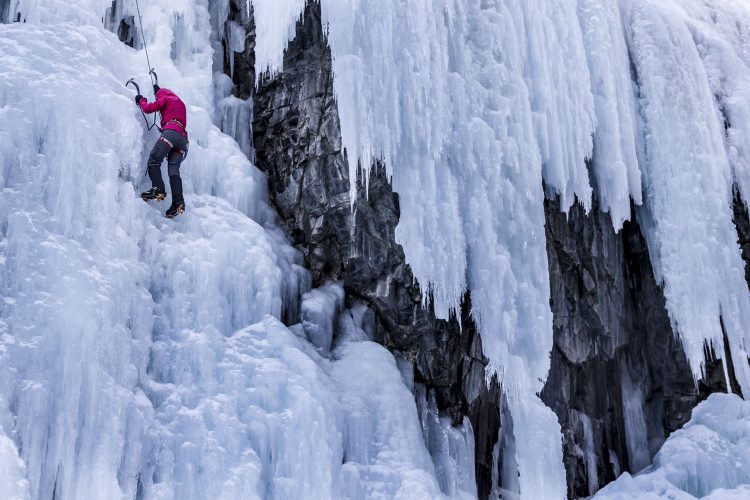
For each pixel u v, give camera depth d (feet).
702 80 37.88
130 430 20.01
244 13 32.42
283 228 29.91
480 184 29.35
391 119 28.07
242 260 25.22
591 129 33.04
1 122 21.38
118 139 23.63
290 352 23.88
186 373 22.18
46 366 19.21
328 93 29.22
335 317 28.22
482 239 28.99
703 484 29.50
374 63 28.04
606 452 33.14
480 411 29.94
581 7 34.76
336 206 28.50
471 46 31.09
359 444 24.23
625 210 33.60
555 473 28.81
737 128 39.40
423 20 29.27
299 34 30.01
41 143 22.09
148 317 22.13
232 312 24.57
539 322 29.40
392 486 23.68
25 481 17.53
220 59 32.22
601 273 33.40
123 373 20.59
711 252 35.27
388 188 28.19
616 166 33.45
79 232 21.52
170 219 24.53
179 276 23.41
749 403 31.83
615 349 33.86
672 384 35.17
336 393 24.49
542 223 30.42
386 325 28.94
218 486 20.54
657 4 39.17
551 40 32.81
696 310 34.47
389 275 28.45
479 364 29.63
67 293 20.11
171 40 29.48
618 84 34.88
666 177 35.47
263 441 21.80
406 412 25.59
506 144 30.14
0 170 20.90
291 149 29.86
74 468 18.86
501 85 30.71
